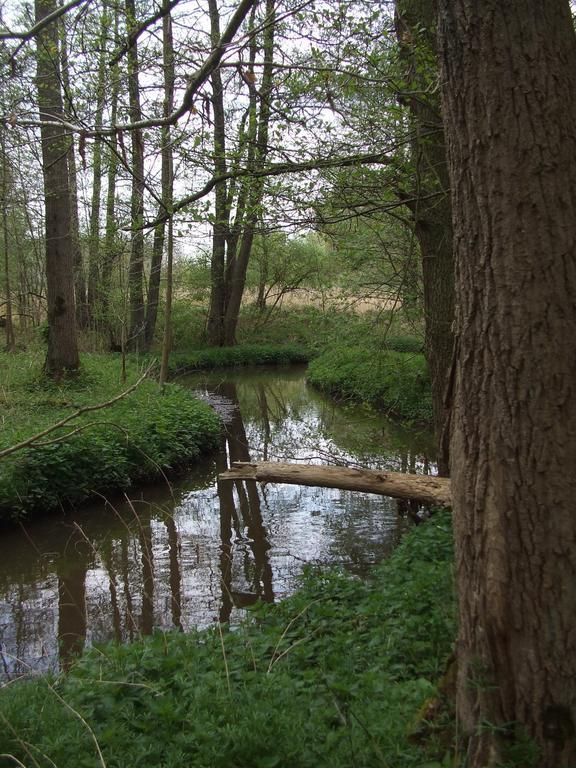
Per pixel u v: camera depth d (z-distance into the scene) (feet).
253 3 12.31
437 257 23.07
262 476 22.06
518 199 7.98
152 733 10.60
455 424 9.16
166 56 17.19
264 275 113.50
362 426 50.08
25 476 30.94
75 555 27.81
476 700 8.71
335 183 21.50
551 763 8.00
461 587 8.95
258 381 87.04
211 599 23.12
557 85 7.93
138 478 36.47
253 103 19.90
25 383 48.11
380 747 9.42
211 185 20.81
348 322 36.37
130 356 76.79
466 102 8.32
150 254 50.88
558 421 7.91
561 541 7.91
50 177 44.68
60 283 49.11
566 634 7.92
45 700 11.64
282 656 13.61
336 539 28.17
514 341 8.05
